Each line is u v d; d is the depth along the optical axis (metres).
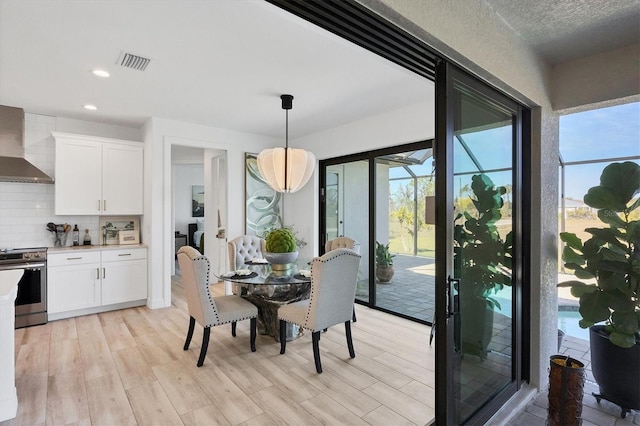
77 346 3.23
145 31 2.31
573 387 2.05
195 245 8.56
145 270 4.56
